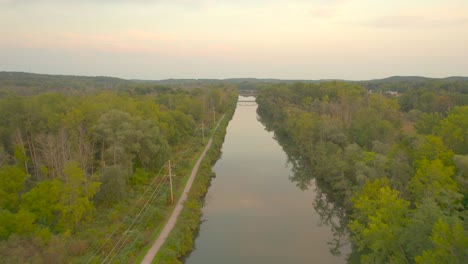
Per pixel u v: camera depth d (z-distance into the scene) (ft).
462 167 137.69
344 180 182.80
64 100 216.54
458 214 113.29
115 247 120.47
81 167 154.30
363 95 400.06
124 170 167.22
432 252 84.94
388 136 227.20
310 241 153.79
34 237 102.68
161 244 129.49
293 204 194.90
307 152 267.39
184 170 215.51
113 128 181.57
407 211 110.52
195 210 165.07
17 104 178.60
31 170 179.42
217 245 148.56
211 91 530.27
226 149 323.57
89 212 136.05
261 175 245.65
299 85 532.73
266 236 157.38
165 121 265.54
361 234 128.36
